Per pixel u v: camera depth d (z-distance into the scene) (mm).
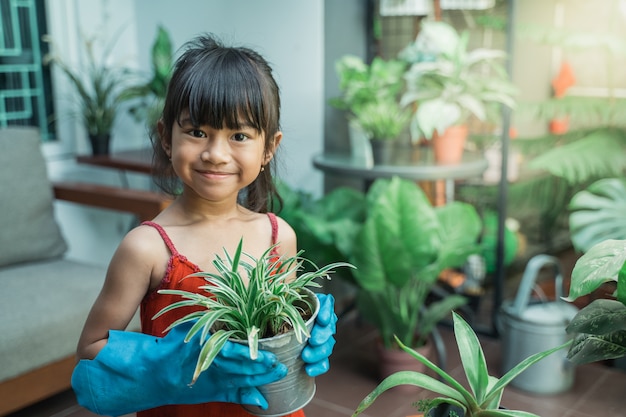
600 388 2275
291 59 2789
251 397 787
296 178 2867
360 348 2621
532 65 3301
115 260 955
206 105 850
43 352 1943
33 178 2469
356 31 2893
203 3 2971
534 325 2166
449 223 2170
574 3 3252
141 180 3293
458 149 2467
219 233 1002
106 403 864
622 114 3033
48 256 2475
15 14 2797
